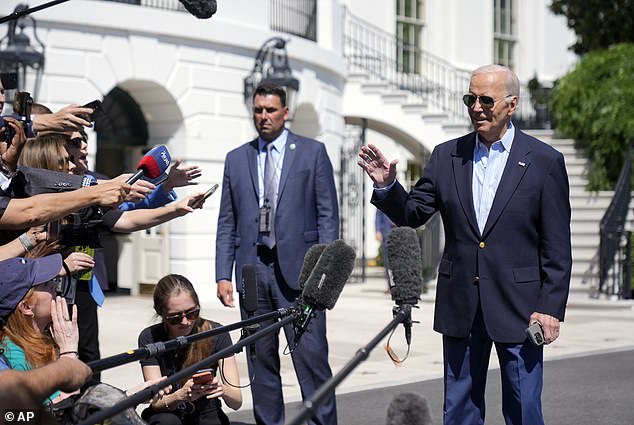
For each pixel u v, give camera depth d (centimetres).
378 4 2298
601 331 1170
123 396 352
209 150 1442
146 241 1478
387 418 272
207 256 1445
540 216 479
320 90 1702
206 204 1438
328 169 618
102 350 952
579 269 1577
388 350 377
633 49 1841
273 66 1441
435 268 1636
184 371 314
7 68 1156
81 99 1289
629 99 1772
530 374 475
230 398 531
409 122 1975
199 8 410
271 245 602
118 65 1330
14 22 1166
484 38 2534
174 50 1398
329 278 391
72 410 351
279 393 607
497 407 748
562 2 2075
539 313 469
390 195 487
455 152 497
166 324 510
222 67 1461
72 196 379
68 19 1268
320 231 611
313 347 590
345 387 813
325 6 1794
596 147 1795
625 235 1524
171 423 491
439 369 903
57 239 423
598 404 756
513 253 477
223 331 370
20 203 373
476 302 480
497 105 474
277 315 400
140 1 1367
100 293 526
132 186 398
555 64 2712
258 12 1526
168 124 1438
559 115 1877
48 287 362
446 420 488
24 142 425
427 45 2433
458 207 487
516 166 480
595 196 1736
